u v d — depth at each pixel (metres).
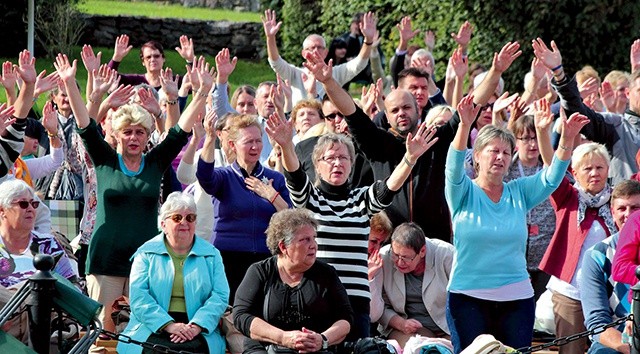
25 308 8.83
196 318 9.90
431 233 11.17
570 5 21.97
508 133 9.85
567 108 12.07
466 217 9.71
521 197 9.89
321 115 12.95
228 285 10.34
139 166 10.63
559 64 11.96
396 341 10.38
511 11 22.06
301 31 26.27
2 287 9.55
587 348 10.75
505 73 22.30
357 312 9.95
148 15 29.27
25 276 10.02
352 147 10.14
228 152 11.13
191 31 28.44
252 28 28.39
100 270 10.49
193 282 10.05
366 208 10.05
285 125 9.91
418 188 11.14
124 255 10.49
